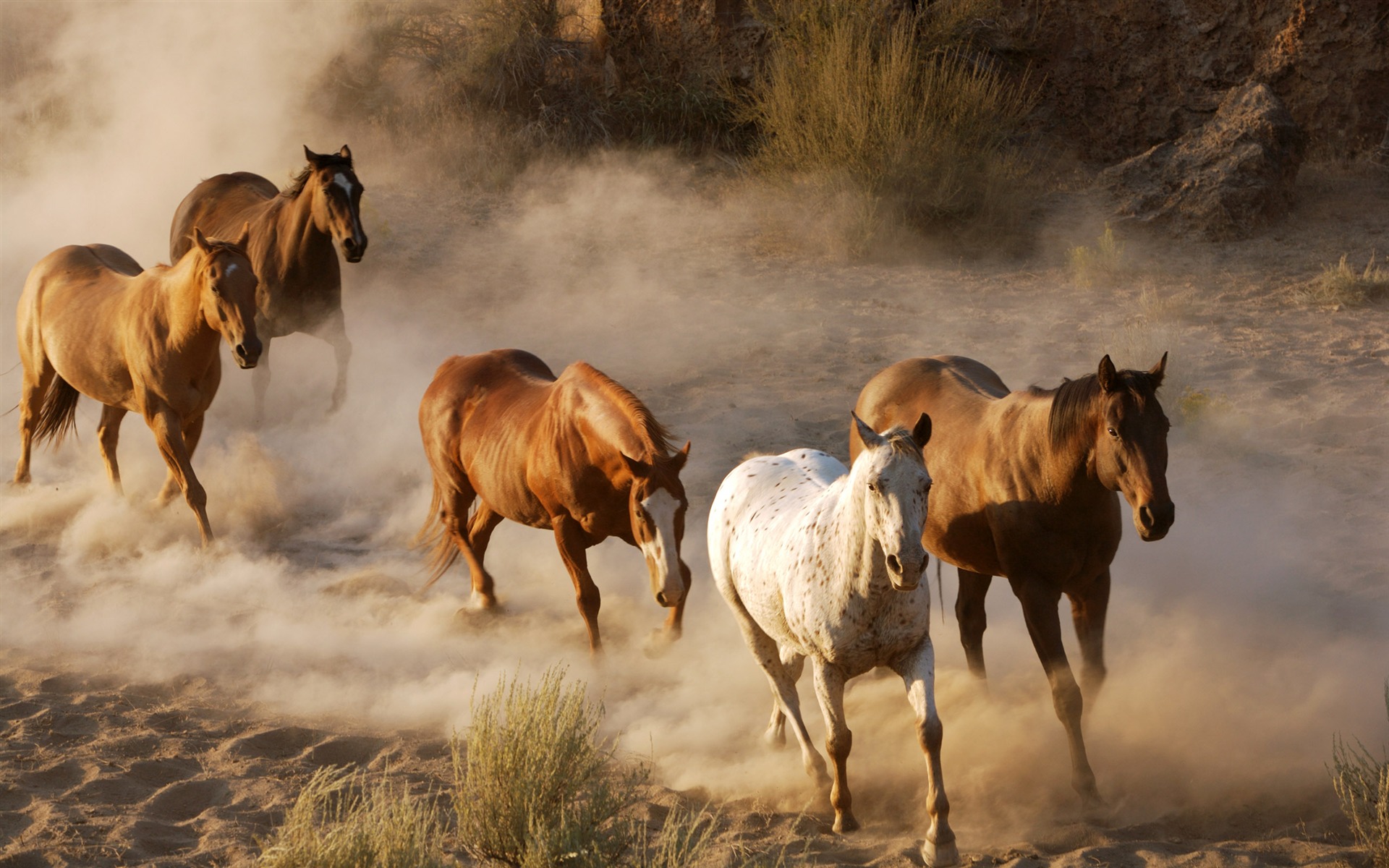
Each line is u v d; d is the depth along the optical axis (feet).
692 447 45.83
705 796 24.40
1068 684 23.53
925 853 20.80
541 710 21.18
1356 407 47.44
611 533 30.30
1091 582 25.07
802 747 24.27
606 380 29.17
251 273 37.19
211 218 58.90
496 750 20.61
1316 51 83.25
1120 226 77.61
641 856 19.81
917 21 86.07
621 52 100.32
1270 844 21.18
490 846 19.89
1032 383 50.88
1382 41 82.17
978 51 87.81
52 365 43.24
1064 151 88.84
